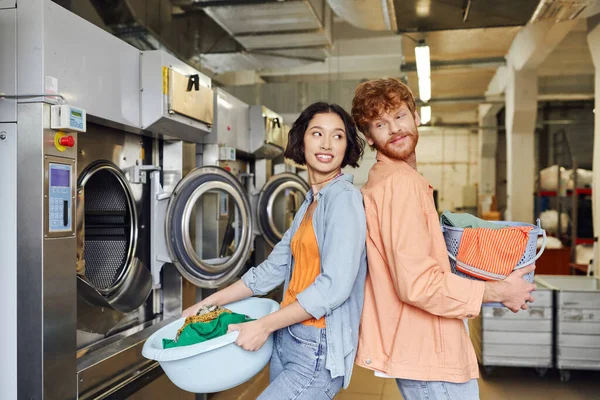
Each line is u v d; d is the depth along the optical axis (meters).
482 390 3.81
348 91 8.75
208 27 5.66
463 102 10.44
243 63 6.49
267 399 1.52
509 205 9.55
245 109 4.28
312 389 1.51
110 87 2.37
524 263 1.43
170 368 1.48
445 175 15.44
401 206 1.42
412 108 1.57
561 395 3.70
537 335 3.95
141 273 2.88
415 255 1.38
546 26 5.93
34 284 1.89
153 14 4.30
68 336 2.02
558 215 8.20
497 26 4.93
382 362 1.53
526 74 8.41
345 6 4.50
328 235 1.49
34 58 1.90
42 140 1.88
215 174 3.22
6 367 1.91
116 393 2.28
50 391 1.92
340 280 1.44
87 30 2.19
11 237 1.91
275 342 1.66
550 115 13.09
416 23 4.91
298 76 12.05
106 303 2.42
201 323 1.58
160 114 2.64
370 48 10.02
